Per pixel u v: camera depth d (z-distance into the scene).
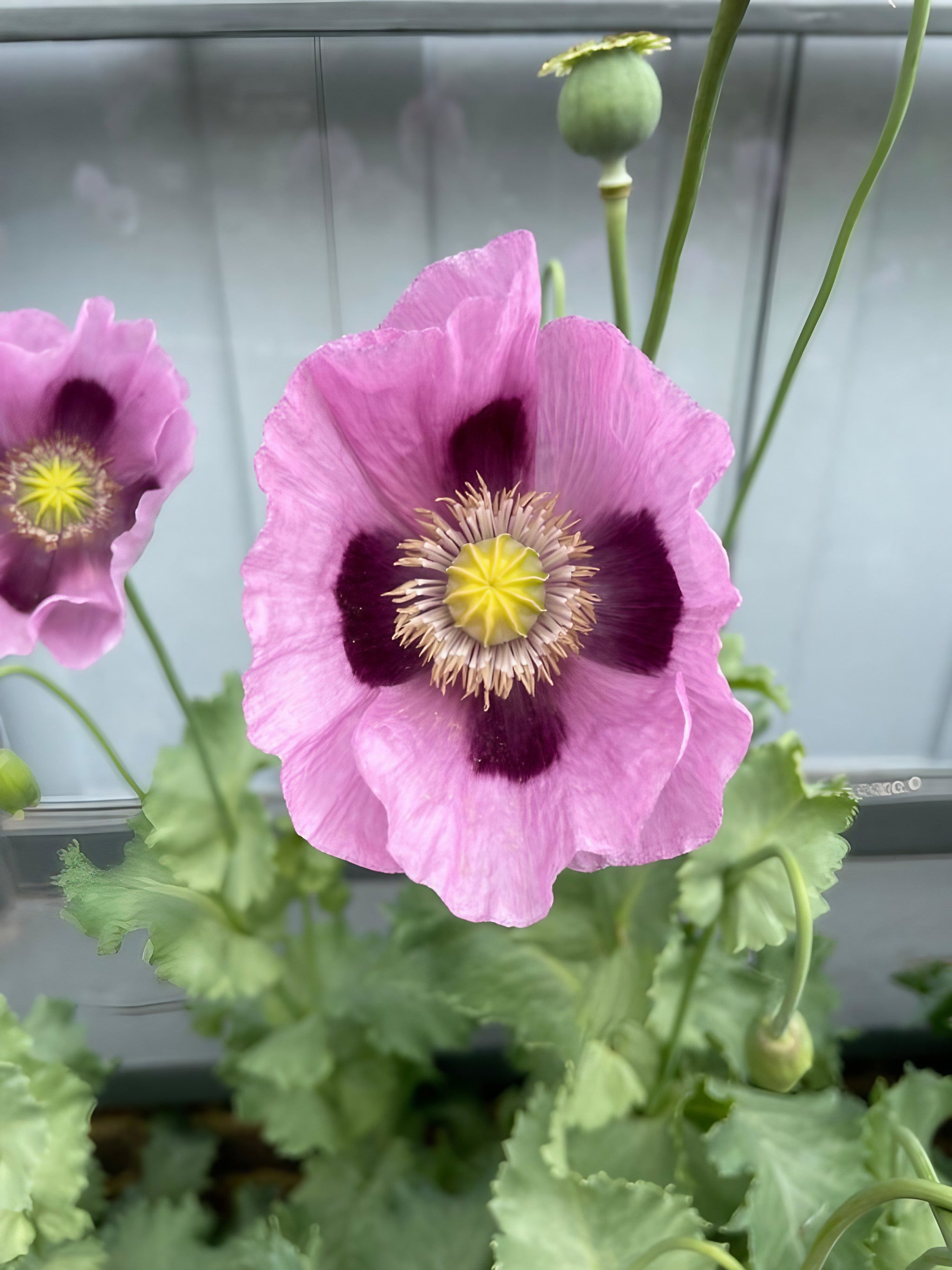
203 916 0.28
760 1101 0.28
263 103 0.30
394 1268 0.31
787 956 0.34
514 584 0.19
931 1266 0.19
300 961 0.35
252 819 0.30
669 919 0.29
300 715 0.16
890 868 0.38
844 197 0.32
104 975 0.32
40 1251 0.29
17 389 0.23
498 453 0.19
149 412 0.23
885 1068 0.40
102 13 0.27
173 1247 0.31
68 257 0.32
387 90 0.30
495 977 0.30
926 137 0.31
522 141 0.31
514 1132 0.26
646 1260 0.23
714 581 0.15
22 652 0.23
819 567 0.39
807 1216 0.26
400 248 0.33
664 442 0.16
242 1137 0.39
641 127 0.21
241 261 0.33
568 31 0.28
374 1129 0.36
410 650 0.20
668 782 0.17
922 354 0.35
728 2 0.16
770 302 0.34
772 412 0.23
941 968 0.36
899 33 0.28
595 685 0.19
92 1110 0.33
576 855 0.18
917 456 0.37
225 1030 0.37
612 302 0.34
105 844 0.28
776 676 0.42
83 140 0.30
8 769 0.24
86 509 0.24
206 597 0.39
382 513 0.19
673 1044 0.29
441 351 0.16
